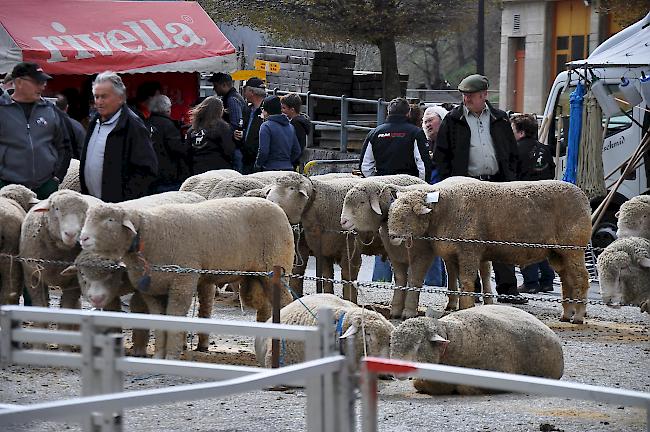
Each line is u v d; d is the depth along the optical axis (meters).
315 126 32.22
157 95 17.20
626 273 12.84
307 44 54.06
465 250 13.75
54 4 20.16
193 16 21.58
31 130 13.03
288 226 11.91
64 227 10.90
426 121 17.95
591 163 19.36
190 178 15.25
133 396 4.77
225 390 4.98
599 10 42.12
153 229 10.71
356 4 40.94
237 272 11.13
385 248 14.64
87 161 12.70
